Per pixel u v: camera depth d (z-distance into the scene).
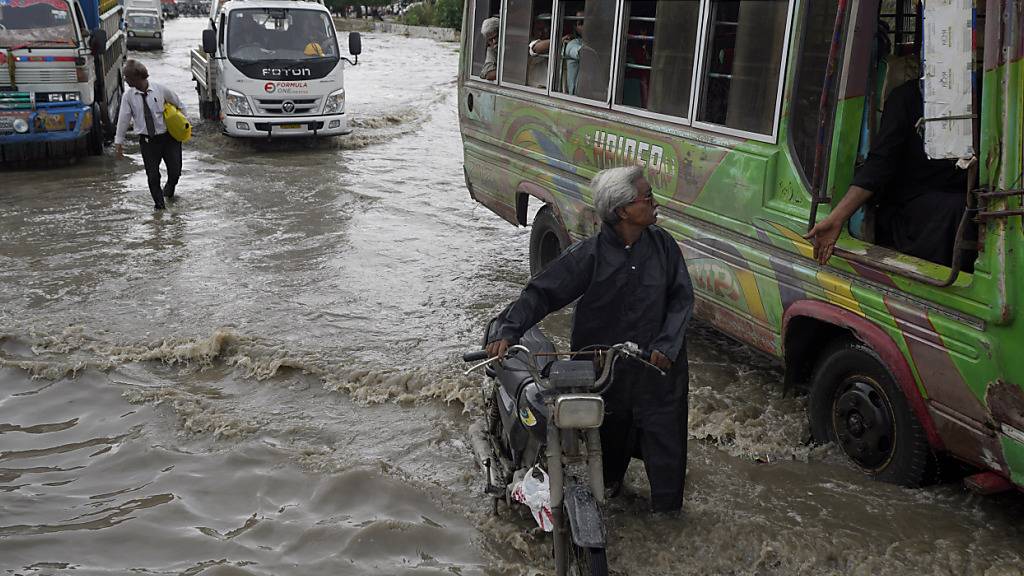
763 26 5.06
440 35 47.03
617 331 4.00
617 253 3.91
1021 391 3.73
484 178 8.84
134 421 5.57
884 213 4.71
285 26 15.88
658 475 4.15
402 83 26.02
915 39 5.18
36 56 12.72
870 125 4.75
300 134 15.80
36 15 12.88
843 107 4.48
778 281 5.02
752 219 5.17
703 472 4.81
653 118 6.06
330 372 6.19
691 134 5.66
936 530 4.20
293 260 8.88
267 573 4.02
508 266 8.77
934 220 4.37
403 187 12.51
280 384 6.11
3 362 6.32
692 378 6.02
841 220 4.41
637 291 3.93
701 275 5.69
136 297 7.72
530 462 4.16
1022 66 3.54
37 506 4.60
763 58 5.07
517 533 4.26
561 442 3.64
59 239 9.60
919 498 4.44
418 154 15.34
